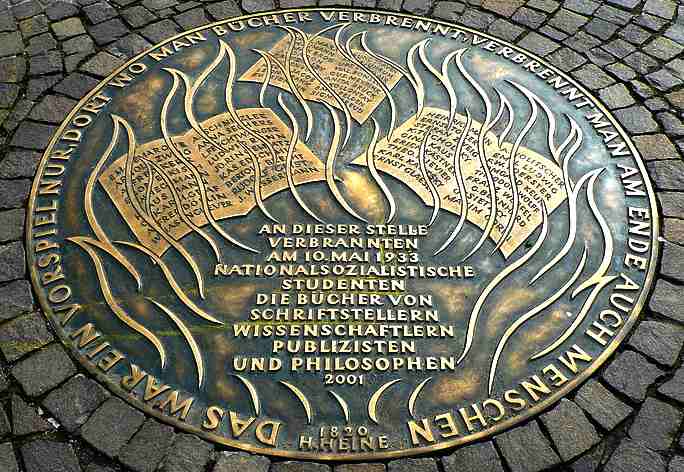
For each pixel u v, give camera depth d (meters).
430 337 1.42
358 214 1.60
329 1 2.08
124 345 1.41
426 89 1.85
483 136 1.74
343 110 1.79
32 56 1.92
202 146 1.71
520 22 2.03
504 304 1.46
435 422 1.32
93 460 1.29
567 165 1.69
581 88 1.86
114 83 1.85
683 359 1.40
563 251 1.54
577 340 1.42
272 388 1.36
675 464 1.28
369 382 1.36
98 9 2.04
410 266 1.51
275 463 1.28
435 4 2.08
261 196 1.62
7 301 1.46
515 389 1.36
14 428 1.31
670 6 2.06
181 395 1.35
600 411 1.34
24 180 1.64
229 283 1.48
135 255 1.52
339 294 1.47
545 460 1.29
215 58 1.92
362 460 1.28
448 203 1.62
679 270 1.52
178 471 1.27
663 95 1.84
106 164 1.67
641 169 1.69
